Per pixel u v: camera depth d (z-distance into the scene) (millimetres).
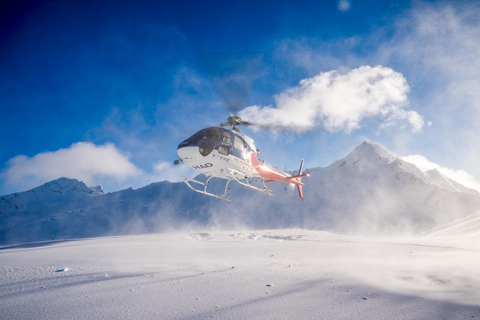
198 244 13625
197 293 3734
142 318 2891
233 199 129375
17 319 2977
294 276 4598
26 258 8711
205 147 8250
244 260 6895
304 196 122125
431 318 2672
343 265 5668
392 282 4105
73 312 3137
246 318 2797
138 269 5691
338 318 2742
